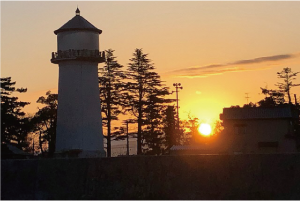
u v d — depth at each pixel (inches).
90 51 2989.7
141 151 3870.6
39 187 1669.5
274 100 4389.8
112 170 1644.9
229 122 3309.5
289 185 1540.4
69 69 2987.2
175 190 1605.6
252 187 1562.5
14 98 3189.0
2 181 1683.1
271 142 3230.8
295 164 1549.0
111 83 3858.3
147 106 3855.8
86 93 2994.6
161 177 1617.9
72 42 2970.0
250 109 3334.2
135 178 1630.2
